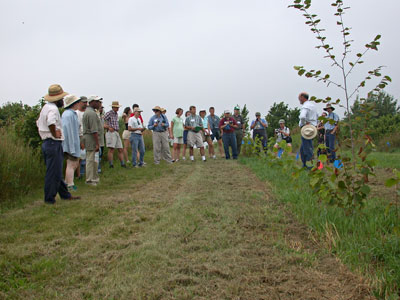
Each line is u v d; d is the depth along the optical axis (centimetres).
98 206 616
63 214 570
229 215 519
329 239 391
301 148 915
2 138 829
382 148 2133
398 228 340
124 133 1291
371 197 591
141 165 1237
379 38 435
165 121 1329
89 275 341
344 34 459
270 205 580
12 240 448
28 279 338
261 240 416
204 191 720
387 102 3688
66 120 742
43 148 634
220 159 1463
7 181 686
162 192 744
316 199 568
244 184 803
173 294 296
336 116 1118
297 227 458
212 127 1606
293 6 458
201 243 408
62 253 401
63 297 302
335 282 308
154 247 399
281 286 304
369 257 347
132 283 316
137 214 557
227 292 296
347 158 457
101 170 1106
